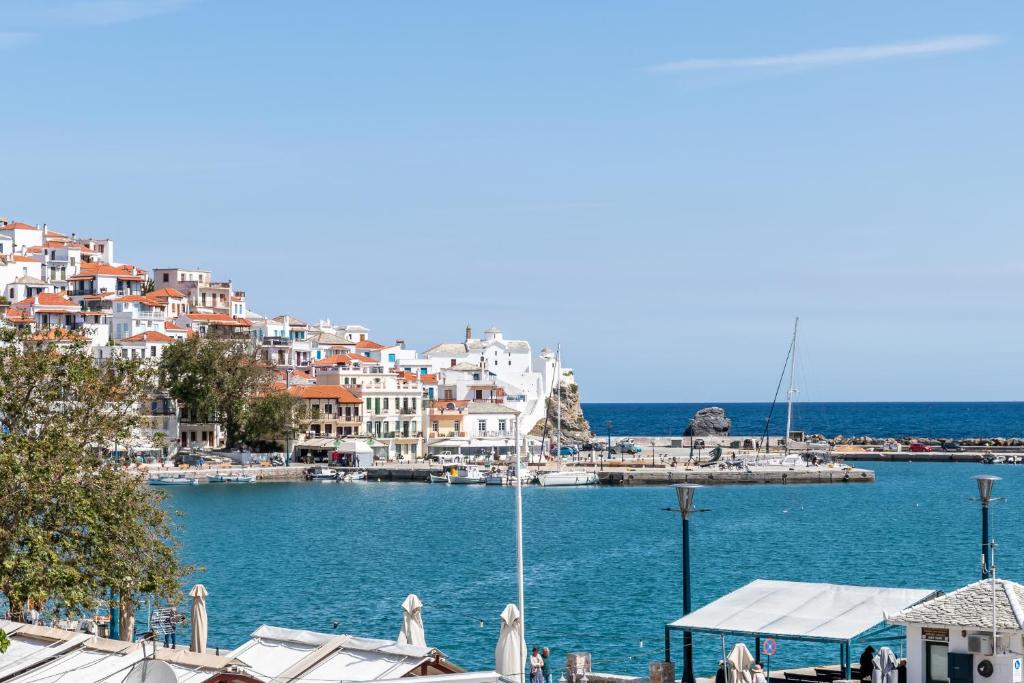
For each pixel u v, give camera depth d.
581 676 57.78
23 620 57.69
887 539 143.62
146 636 45.78
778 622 50.00
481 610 95.75
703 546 138.00
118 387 65.88
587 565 122.69
